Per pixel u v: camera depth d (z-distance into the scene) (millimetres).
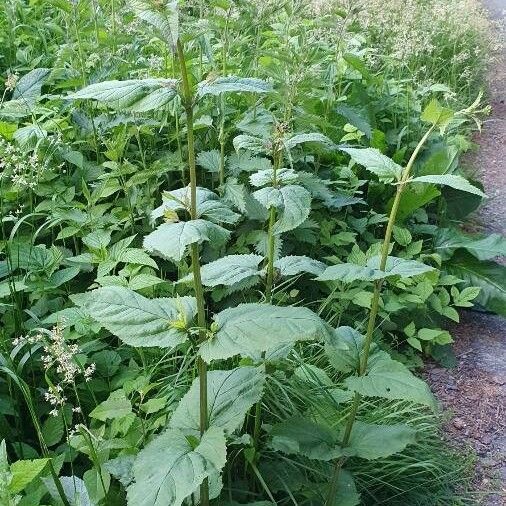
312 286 3654
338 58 4465
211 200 1791
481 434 3211
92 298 1802
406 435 2250
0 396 2635
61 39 5180
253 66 4113
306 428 2264
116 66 3898
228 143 3863
